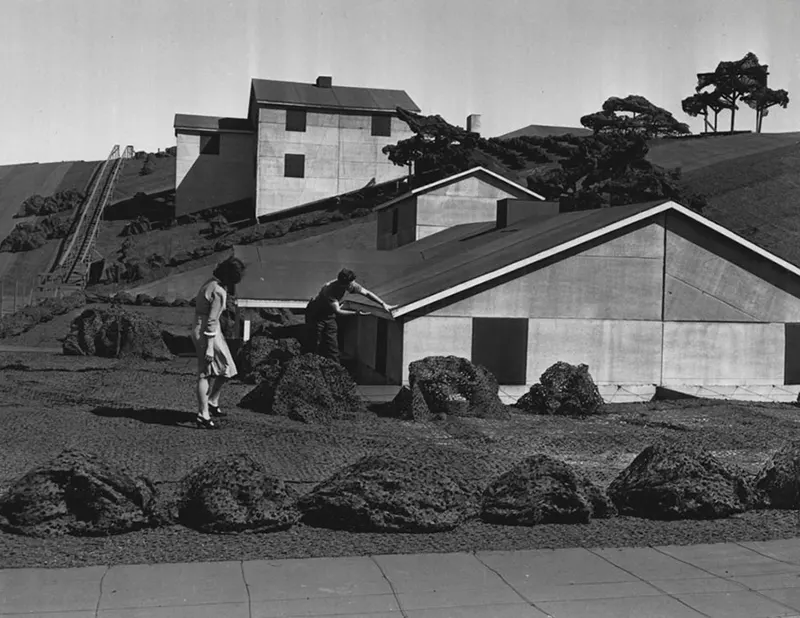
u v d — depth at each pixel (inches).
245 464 355.6
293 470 468.4
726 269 882.8
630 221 850.1
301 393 637.3
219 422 592.4
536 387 721.6
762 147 3329.2
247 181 2974.9
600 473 480.7
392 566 305.0
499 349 1019.3
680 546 338.0
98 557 306.2
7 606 259.9
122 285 2271.2
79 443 518.6
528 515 360.2
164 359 1062.4
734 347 888.3
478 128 2810.0
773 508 403.9
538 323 836.6
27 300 1945.1
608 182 2170.3
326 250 1187.9
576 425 649.6
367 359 997.8
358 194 2719.0
